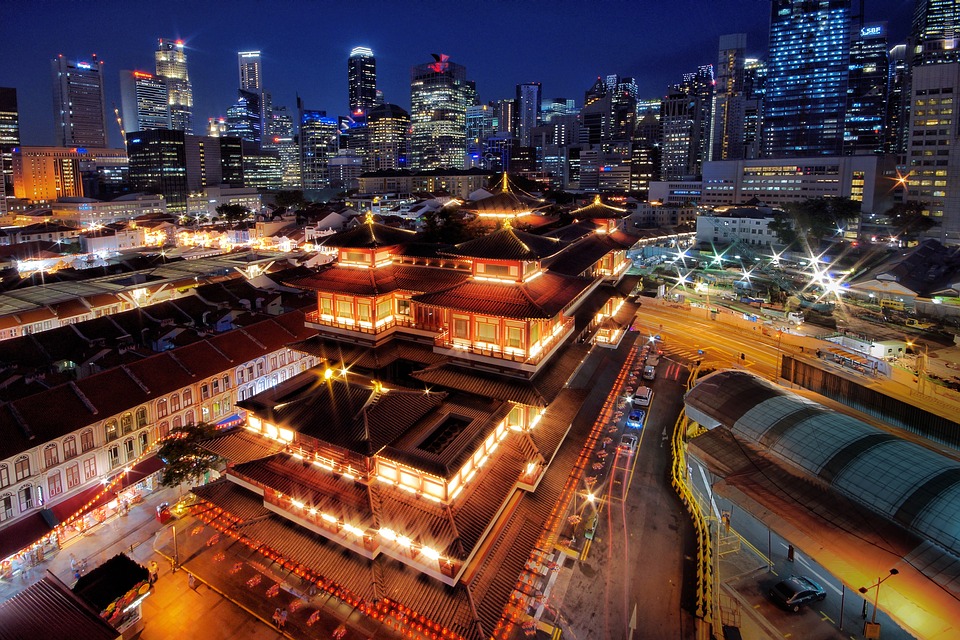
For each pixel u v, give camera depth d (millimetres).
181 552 47875
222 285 102688
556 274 55000
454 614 34719
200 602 42750
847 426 55625
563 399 52250
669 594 44156
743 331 112562
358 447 35656
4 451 47719
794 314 119562
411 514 36875
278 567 46062
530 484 44625
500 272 48500
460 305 46844
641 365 91625
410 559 37344
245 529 43094
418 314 53719
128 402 57625
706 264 174250
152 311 86250
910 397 79062
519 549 40375
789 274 156125
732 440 59500
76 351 71938
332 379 42062
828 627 41219
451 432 41844
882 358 92188
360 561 39000
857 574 42188
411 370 53688
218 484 46688
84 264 151750
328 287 53844
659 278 156750
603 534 50969
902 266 125625
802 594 42750
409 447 38719
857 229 188375
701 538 50594
